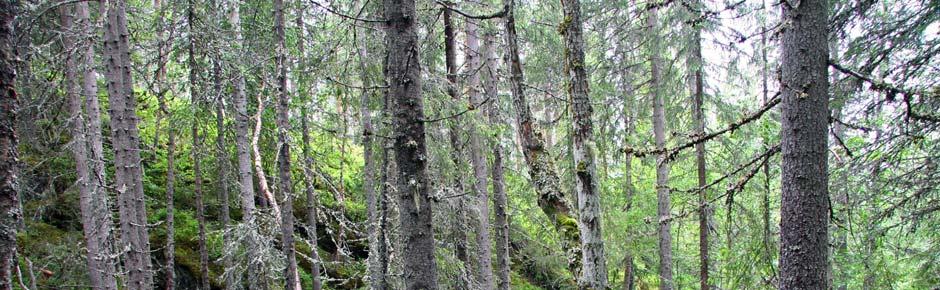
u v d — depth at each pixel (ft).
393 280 21.03
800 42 12.26
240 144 24.12
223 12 25.14
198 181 32.94
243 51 23.58
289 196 17.49
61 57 23.82
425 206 14.01
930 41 19.95
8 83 7.52
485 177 28.50
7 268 7.38
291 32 23.88
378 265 21.03
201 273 35.83
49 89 24.02
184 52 24.50
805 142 12.29
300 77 21.89
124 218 21.42
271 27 23.54
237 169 33.68
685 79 39.06
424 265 13.92
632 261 43.45
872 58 20.39
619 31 39.11
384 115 20.12
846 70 12.39
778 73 14.12
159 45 23.26
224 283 35.53
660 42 37.14
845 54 20.93
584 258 13.99
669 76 37.83
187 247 37.42
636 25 40.24
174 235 37.63
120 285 31.76
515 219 42.29
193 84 24.22
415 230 13.93
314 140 32.81
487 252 28.91
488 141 27.78
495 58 27.53
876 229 26.00
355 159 45.19
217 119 26.99
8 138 7.48
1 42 7.41
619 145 39.22
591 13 37.63
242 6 26.05
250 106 26.53
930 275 25.45
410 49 13.83
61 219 33.55
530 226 42.16
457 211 26.84
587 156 13.83
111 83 20.99
